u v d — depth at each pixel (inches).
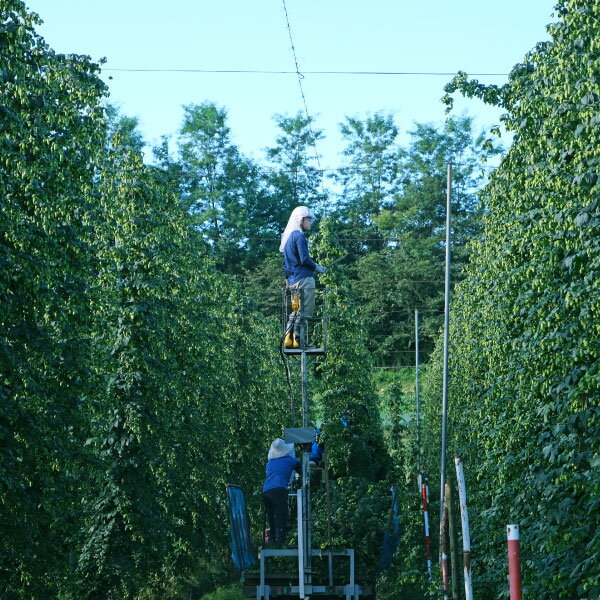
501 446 2605.8
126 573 3668.8
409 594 3592.5
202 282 5167.3
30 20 2418.8
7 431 2561.5
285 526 2469.2
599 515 1846.7
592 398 1984.5
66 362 2901.1
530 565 2091.5
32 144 2512.3
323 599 2571.4
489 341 2979.8
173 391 3996.1
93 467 3093.0
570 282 2108.8
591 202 1903.3
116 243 3924.7
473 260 3885.3
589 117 1920.5
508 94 2778.1
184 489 4461.1
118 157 4119.1
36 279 2491.4
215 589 4699.8
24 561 2669.8
